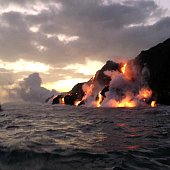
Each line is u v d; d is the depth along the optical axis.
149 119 29.05
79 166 9.02
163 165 9.13
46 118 31.62
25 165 9.00
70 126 21.88
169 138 15.09
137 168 8.74
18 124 23.48
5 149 11.00
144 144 13.11
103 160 9.78
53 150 11.23
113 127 21.14
